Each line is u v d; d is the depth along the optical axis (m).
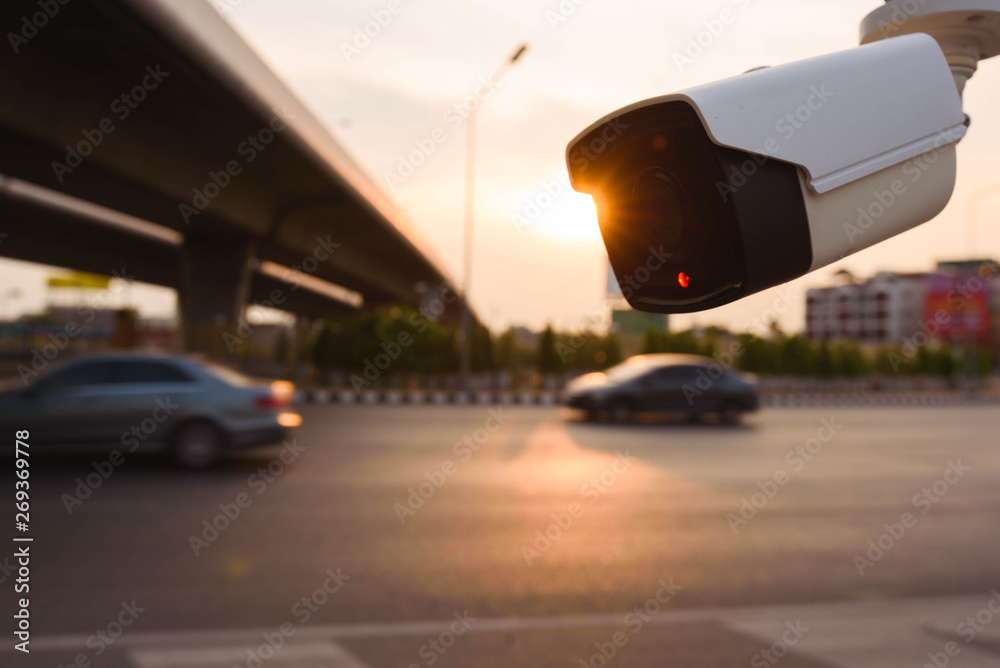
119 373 8.59
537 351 29.69
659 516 6.63
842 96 0.94
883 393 35.03
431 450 10.67
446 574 4.76
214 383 8.73
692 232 0.89
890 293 66.00
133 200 23.88
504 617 4.00
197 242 29.11
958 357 41.25
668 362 16.95
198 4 13.76
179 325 30.11
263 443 8.77
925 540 6.06
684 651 3.53
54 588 4.29
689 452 11.17
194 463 8.55
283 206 27.95
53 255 38.88
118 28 12.69
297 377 32.28
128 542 5.32
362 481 8.02
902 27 1.11
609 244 0.99
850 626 3.85
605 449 11.25
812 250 0.89
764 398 27.36
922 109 1.00
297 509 6.55
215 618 3.87
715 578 4.84
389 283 48.12
